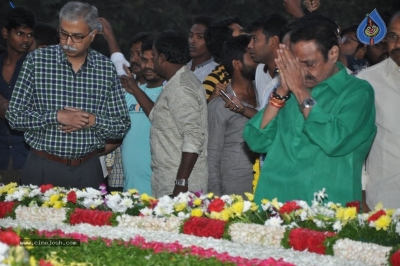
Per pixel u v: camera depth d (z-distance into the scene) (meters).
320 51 6.95
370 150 8.03
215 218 7.63
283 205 7.14
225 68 9.88
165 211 7.90
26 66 8.95
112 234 7.28
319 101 7.09
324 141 6.87
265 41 9.38
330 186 7.15
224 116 9.49
